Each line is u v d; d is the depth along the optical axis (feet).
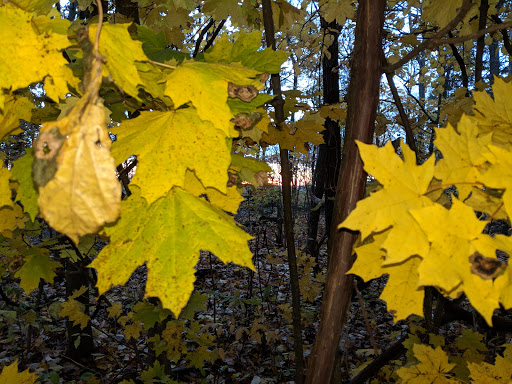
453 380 4.56
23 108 2.71
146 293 1.94
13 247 5.76
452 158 2.42
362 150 2.23
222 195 2.70
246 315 15.40
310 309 16.69
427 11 6.30
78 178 1.62
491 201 2.36
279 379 12.47
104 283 2.03
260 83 2.49
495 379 4.22
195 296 8.57
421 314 2.18
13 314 11.50
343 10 13.26
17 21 1.95
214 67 2.52
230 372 13.12
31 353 13.56
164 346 8.38
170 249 2.07
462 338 6.50
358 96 2.92
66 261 9.54
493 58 25.58
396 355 7.00
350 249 2.74
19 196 2.58
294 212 29.71
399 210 2.08
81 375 12.39
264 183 3.82
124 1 7.63
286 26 7.67
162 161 2.27
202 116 2.28
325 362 2.68
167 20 8.70
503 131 2.93
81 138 1.65
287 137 4.83
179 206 2.27
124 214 2.27
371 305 18.10
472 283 1.83
